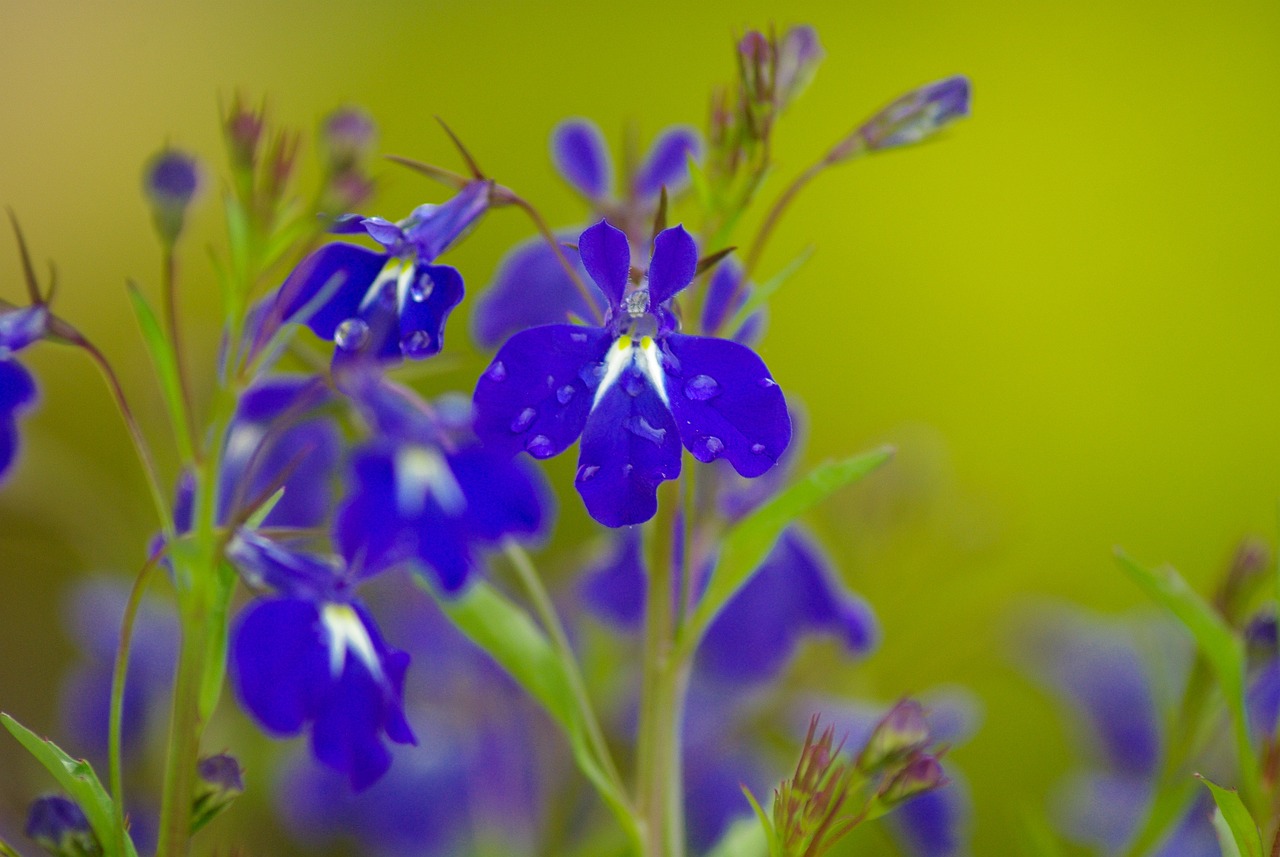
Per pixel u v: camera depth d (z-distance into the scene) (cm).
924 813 30
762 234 28
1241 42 51
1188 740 29
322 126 27
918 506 32
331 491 29
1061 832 31
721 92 28
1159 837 29
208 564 26
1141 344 49
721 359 26
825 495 28
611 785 28
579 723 28
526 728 32
